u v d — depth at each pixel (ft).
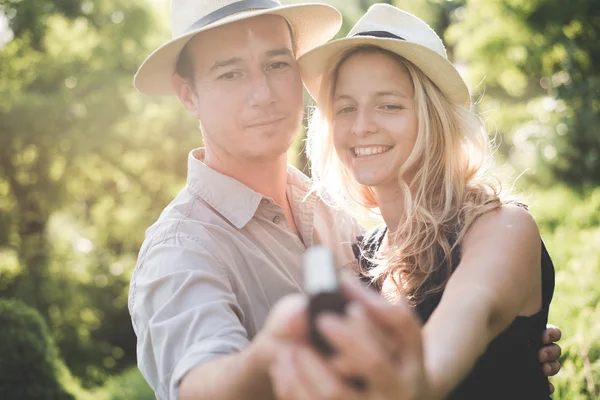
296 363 3.32
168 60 8.67
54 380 24.89
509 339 6.81
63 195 43.50
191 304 6.84
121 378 34.55
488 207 6.81
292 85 8.38
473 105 8.22
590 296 15.01
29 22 43.96
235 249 7.96
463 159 7.95
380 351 3.25
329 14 9.02
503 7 41.91
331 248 9.33
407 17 8.13
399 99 7.86
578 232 24.97
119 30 45.70
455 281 5.79
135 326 7.52
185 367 5.78
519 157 46.34
